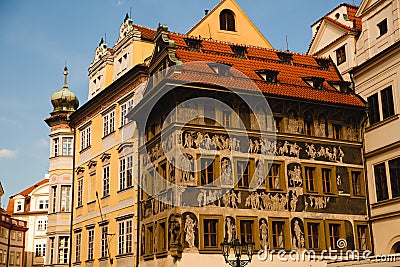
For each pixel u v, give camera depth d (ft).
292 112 133.08
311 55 158.30
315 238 127.85
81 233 165.99
